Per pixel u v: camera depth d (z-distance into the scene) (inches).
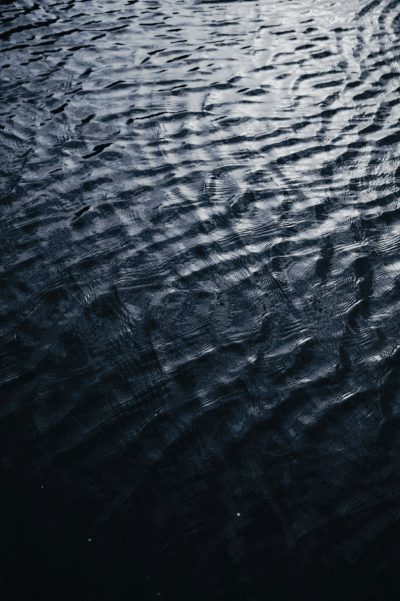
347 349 128.6
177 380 122.6
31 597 87.4
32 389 121.7
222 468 105.2
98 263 157.2
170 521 97.1
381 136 212.2
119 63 279.0
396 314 137.0
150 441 110.4
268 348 129.8
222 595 86.9
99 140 218.1
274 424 112.7
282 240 163.5
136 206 181.0
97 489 102.7
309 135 215.3
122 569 90.7
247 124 224.2
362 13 327.0
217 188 188.1
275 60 276.1
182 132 221.0
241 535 94.6
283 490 101.2
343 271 151.0
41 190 190.4
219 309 140.9
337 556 91.3
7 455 109.0
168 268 154.7
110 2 359.3
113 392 120.6
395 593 86.4
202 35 309.0
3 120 232.5
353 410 114.8
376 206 175.8
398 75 255.6
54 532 96.3
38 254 161.6
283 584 88.0
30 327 137.3
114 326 136.9
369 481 102.0
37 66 278.2
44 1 360.2
